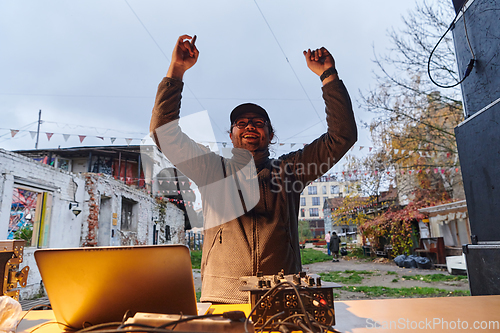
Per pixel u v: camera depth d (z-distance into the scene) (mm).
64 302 836
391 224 14023
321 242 29922
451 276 8336
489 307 1000
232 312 666
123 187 10055
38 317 1086
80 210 7719
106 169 15758
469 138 2414
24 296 5840
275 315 732
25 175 6176
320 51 1583
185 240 18891
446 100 10125
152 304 810
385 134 11156
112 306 822
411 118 10586
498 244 2107
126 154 15688
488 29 2266
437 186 13156
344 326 843
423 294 6035
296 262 1514
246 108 1771
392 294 6109
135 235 10930
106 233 8891
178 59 1460
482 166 2275
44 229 6742
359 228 16484
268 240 1432
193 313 809
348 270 10555
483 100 2355
